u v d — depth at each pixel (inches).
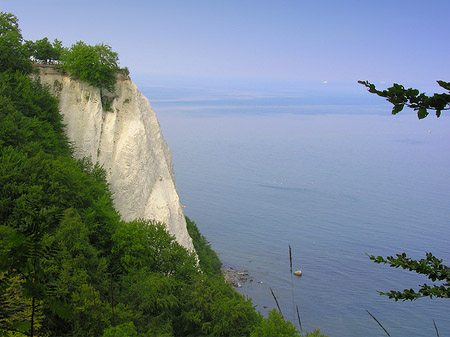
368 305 3580.2
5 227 1378.0
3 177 1772.9
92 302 1358.3
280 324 1592.0
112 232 2016.5
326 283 3971.5
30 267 490.0
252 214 6161.4
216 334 1667.1
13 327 582.9
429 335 3152.1
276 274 4131.4
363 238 5201.8
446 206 6776.6
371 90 426.3
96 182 2311.8
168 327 1615.4
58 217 504.1
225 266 4266.7
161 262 2043.6
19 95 2391.7
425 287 451.2
